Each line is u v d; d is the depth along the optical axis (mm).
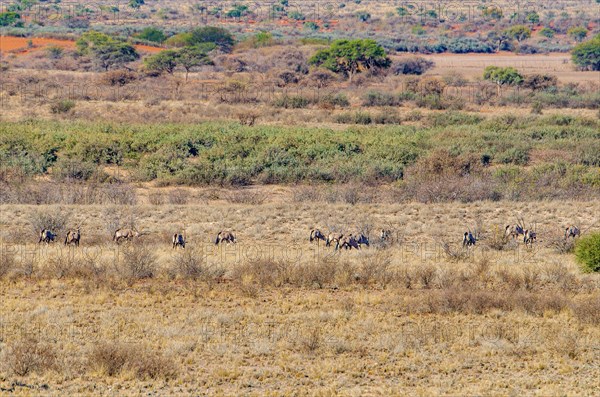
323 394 26156
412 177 70625
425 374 28391
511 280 39875
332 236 47469
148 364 27906
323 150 80750
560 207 60312
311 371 28250
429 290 38875
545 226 55250
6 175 68562
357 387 27047
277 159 76688
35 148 77562
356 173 72750
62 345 30016
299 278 39500
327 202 61938
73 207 57406
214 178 70750
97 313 34125
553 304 35969
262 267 40281
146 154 79875
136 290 37688
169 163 75688
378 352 30422
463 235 50719
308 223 54500
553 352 30750
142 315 33656
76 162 72938
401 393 26516
